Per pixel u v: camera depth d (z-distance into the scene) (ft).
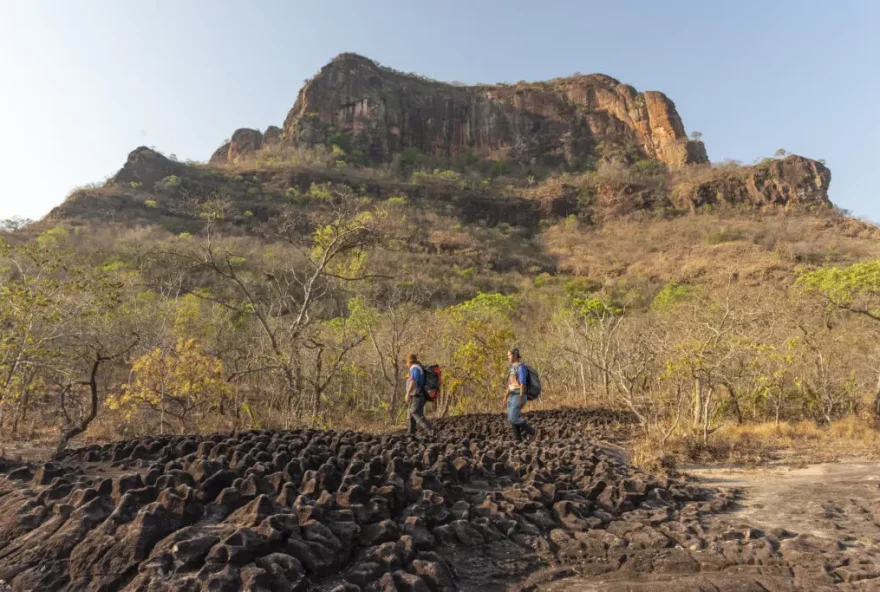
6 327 26.58
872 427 32.53
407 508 10.89
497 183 409.49
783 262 202.28
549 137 483.92
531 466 16.26
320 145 411.95
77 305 29.40
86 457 15.70
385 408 46.52
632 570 9.62
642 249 277.64
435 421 37.35
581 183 379.35
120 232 202.90
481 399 49.37
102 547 7.82
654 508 13.74
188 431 35.88
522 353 65.41
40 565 7.74
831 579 8.98
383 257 112.06
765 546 10.36
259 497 8.90
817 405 38.11
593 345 49.32
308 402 41.47
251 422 38.14
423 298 62.34
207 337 55.42
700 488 16.66
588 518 12.22
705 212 333.21
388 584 7.65
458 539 10.08
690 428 26.76
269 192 294.25
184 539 7.88
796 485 17.48
